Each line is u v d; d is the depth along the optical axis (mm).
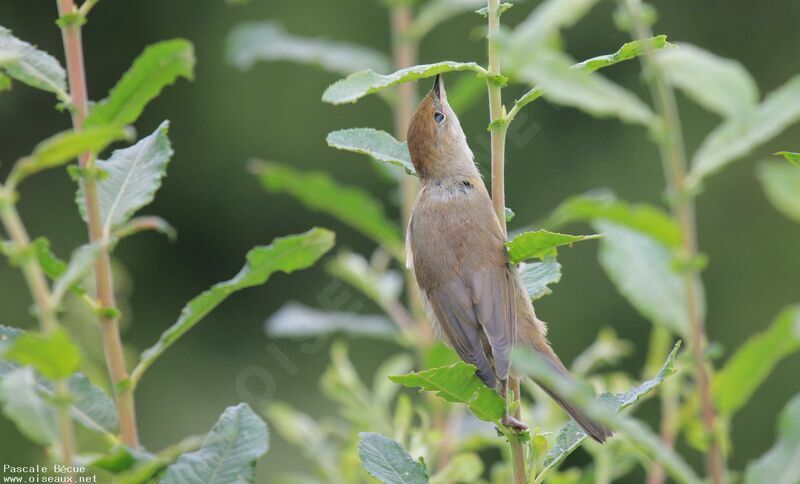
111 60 21109
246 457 5621
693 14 20922
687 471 4637
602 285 19422
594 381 8789
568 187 19625
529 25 6148
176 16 21172
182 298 20750
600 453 8250
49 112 20359
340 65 12094
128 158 6348
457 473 7742
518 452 5723
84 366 7926
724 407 7453
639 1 7672
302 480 9484
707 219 20062
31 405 4977
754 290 19938
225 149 21125
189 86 21109
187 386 19594
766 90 20734
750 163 19953
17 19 20594
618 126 19609
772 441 18750
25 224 19984
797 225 19812
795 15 20672
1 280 17578
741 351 7246
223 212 21078
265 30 12578
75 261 4688
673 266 7613
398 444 5953
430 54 20234
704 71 7777
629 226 7168
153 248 20797
